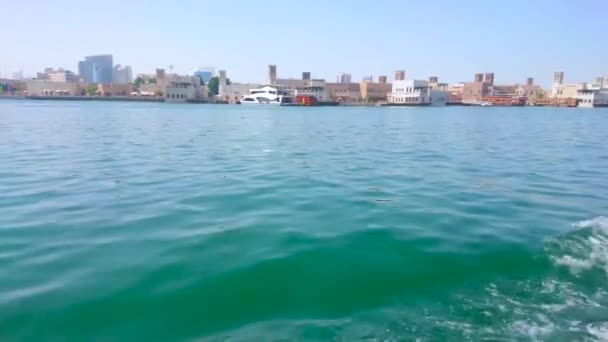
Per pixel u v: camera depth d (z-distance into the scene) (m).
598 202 9.61
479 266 5.89
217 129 33.19
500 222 7.93
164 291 5.06
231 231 7.22
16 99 143.38
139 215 8.16
